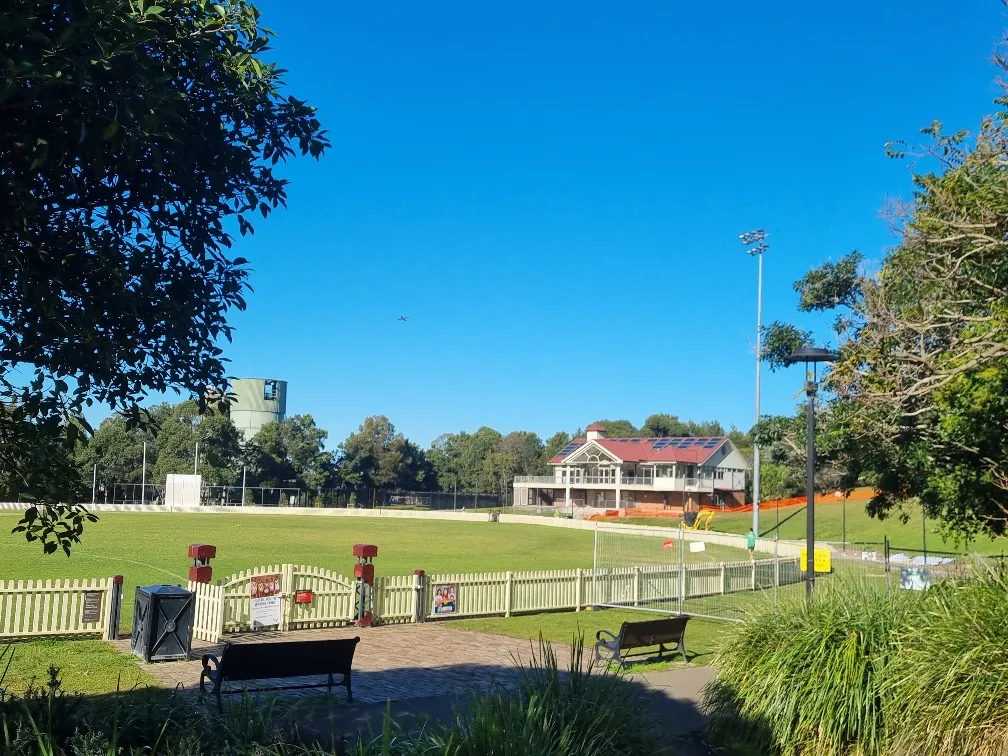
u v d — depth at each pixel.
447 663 13.72
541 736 5.70
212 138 5.70
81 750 5.16
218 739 6.09
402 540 47.34
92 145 4.62
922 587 9.70
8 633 14.11
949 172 11.71
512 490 127.69
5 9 4.29
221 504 90.69
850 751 8.16
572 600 21.94
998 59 10.63
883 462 15.30
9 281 5.09
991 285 11.48
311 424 109.44
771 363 22.66
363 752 5.55
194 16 5.61
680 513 85.44
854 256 18.28
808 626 8.87
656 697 11.04
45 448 5.62
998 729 7.00
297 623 16.88
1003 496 13.05
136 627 13.52
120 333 5.36
